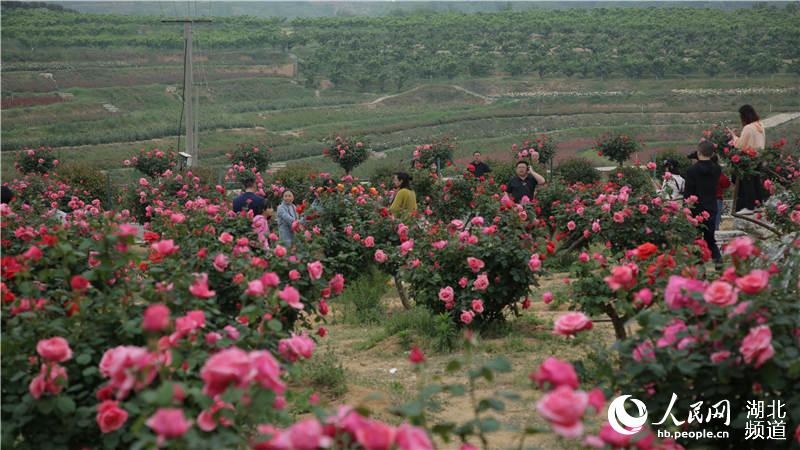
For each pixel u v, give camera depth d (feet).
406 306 32.01
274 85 294.46
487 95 288.30
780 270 13.61
